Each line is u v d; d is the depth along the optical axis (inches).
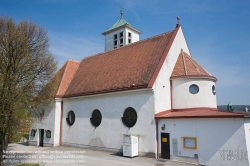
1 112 469.7
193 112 568.4
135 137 597.0
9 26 524.7
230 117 462.3
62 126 864.9
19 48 513.7
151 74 625.3
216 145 478.0
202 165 492.4
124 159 562.3
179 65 701.3
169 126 557.6
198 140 505.7
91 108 759.1
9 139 516.7
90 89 771.4
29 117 555.5
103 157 595.2
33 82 543.2
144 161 534.6
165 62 655.8
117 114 668.7
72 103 841.5
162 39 762.8
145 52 753.6
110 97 698.8
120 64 790.5
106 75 785.6
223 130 472.1
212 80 674.8
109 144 680.4
